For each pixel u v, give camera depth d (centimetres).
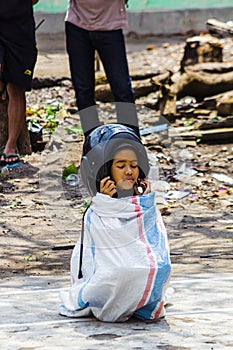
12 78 2119
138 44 3838
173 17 4028
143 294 1102
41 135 2336
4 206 1892
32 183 2058
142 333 1076
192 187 2050
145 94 2781
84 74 2189
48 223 1775
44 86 2906
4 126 2255
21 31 2109
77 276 1162
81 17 2153
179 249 1602
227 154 2386
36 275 1452
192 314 1170
